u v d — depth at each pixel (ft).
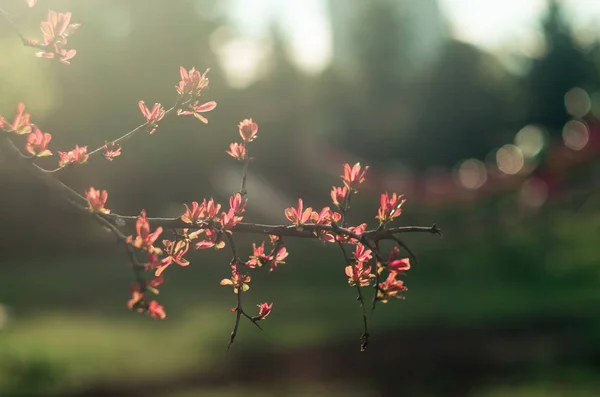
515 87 228.02
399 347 46.88
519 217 90.58
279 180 130.11
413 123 215.10
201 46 106.73
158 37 99.19
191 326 55.57
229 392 38.55
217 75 110.63
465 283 70.69
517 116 225.76
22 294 73.00
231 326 55.21
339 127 216.13
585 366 40.06
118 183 102.89
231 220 7.57
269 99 137.08
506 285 69.21
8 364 42.70
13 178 93.56
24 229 102.01
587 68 228.02
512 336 48.37
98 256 100.58
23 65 19.89
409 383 39.70
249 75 147.43
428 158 214.90
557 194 90.12
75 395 37.93
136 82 96.32
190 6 104.47
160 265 6.67
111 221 6.89
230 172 120.88
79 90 88.74
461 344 46.83
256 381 40.68
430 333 50.11
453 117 213.46
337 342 48.75
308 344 48.24
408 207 92.27
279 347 47.83
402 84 219.41
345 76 222.07
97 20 92.79
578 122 91.66
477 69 215.92
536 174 91.30
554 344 45.55
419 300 62.28
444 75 213.87
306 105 143.54
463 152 214.69
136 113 96.02
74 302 69.72
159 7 100.37
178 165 106.93
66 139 88.69
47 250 103.86
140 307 6.52
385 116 217.77
